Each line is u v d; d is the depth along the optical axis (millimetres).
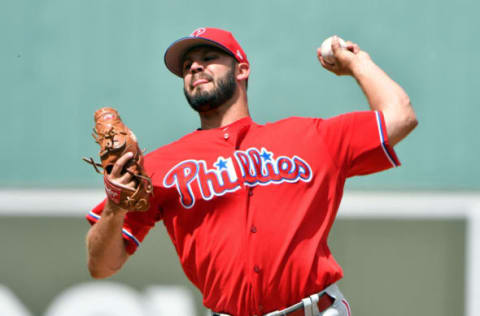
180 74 14086
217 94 12891
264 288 11305
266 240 11367
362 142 12016
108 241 11695
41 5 25875
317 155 11969
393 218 22781
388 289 22547
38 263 23266
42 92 25406
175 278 22812
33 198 23500
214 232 11594
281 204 11586
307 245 11414
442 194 23062
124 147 11211
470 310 22266
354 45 13398
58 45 25656
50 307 23000
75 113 25266
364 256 22656
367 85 12633
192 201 11820
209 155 12172
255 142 12242
